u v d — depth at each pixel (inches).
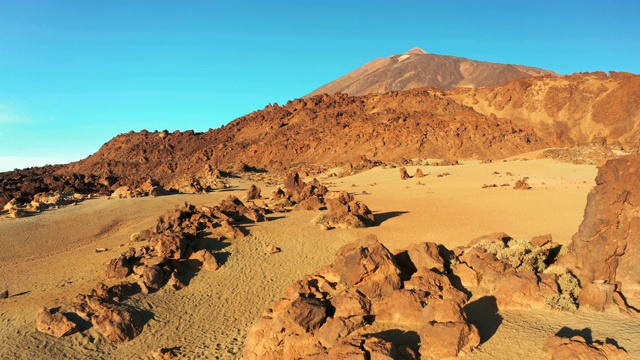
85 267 1304.1
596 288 649.0
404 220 1771.7
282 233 1545.3
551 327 604.7
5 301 1051.3
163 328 928.3
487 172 3838.6
